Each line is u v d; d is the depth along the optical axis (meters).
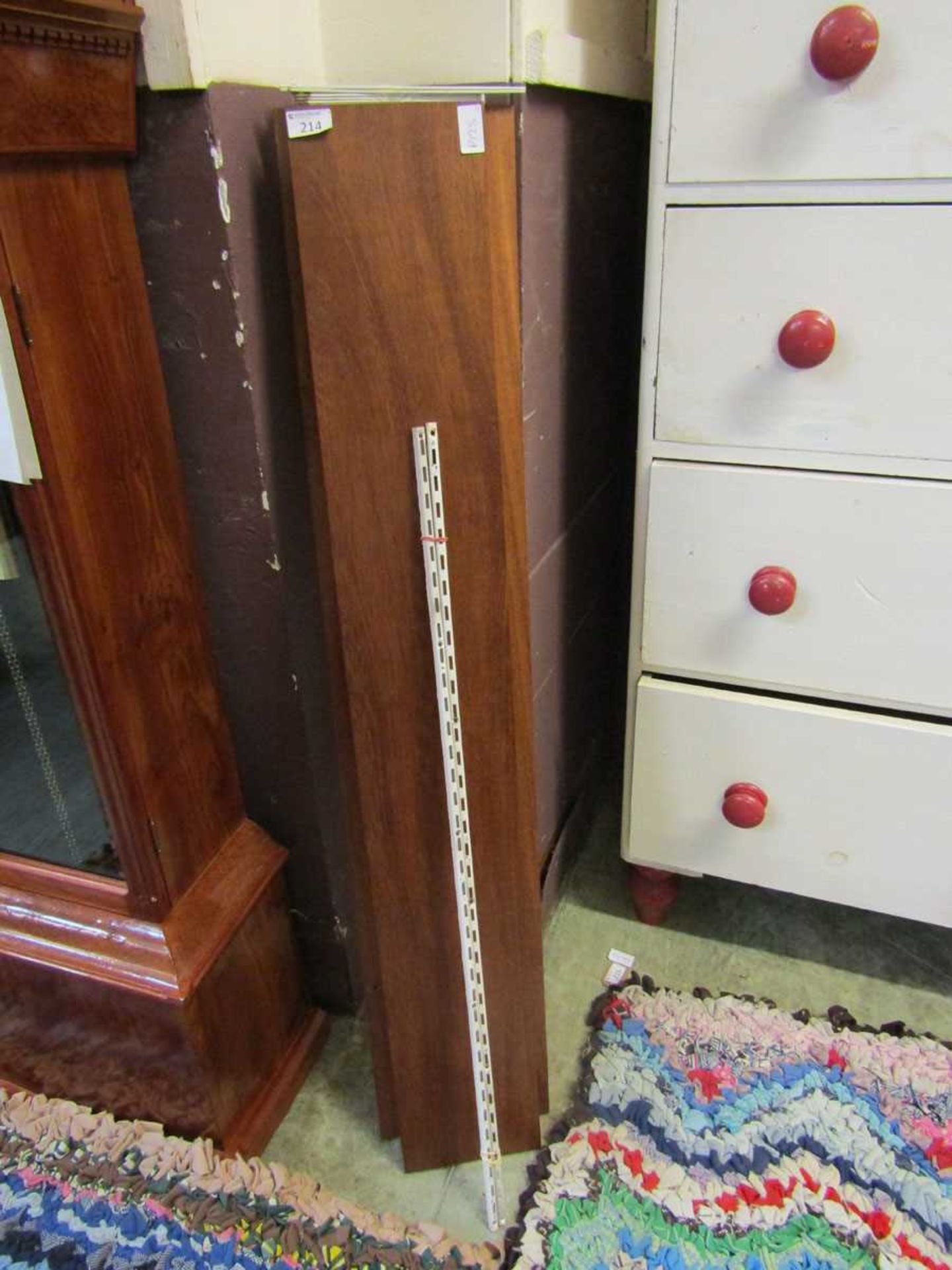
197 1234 0.83
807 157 0.71
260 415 0.74
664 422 0.84
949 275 0.71
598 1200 0.85
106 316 0.68
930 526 0.80
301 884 0.98
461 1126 0.90
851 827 0.96
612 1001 1.04
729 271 0.76
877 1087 0.94
